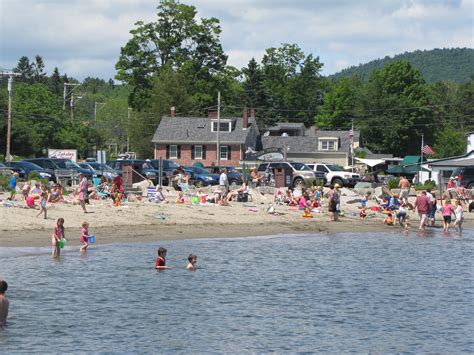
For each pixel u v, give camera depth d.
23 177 76.56
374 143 164.62
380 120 162.12
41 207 51.22
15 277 37.31
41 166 80.19
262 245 51.75
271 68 193.62
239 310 33.41
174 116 139.12
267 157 115.25
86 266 40.75
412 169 109.31
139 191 68.56
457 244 55.47
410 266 45.59
